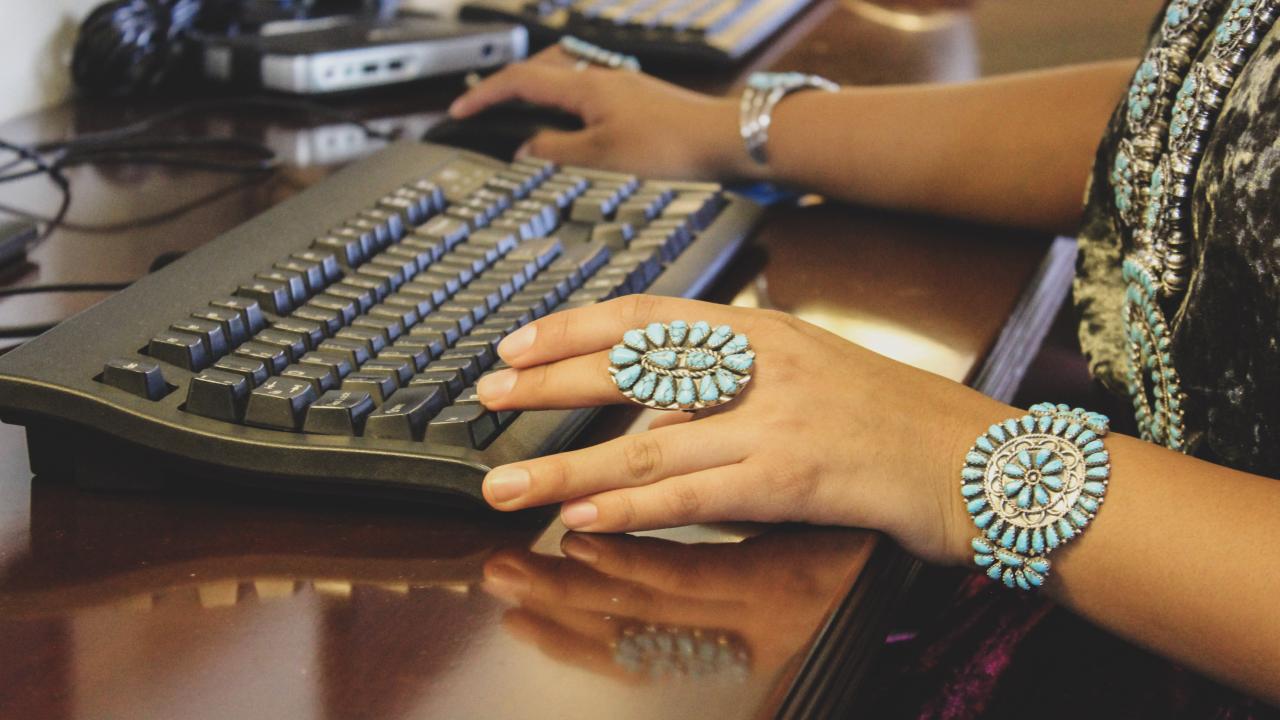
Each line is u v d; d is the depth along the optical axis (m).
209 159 0.90
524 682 0.41
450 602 0.46
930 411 0.55
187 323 0.55
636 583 0.47
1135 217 0.66
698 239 0.74
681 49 1.11
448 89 1.09
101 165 0.88
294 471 0.50
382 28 1.09
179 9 1.00
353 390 0.53
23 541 0.49
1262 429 0.56
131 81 0.98
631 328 0.55
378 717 0.40
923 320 0.72
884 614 0.53
